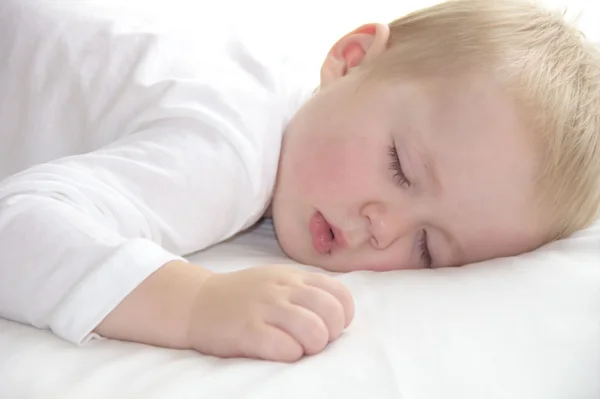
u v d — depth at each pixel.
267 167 0.87
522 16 1.00
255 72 0.96
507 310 0.66
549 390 0.57
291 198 0.90
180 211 0.78
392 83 0.91
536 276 0.73
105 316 0.61
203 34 0.99
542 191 0.85
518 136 0.85
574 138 0.88
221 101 0.85
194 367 0.56
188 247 0.80
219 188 0.81
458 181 0.84
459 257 0.87
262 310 0.60
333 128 0.90
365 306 0.67
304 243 0.88
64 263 0.63
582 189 0.89
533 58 0.92
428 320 0.63
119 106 0.89
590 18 1.47
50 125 0.93
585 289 0.70
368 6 1.54
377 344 0.59
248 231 1.00
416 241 0.87
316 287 0.62
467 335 0.61
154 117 0.84
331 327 0.60
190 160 0.79
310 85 1.05
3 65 0.97
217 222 0.82
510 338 0.62
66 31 0.96
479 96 0.86
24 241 0.65
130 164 0.76
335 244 0.87
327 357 0.58
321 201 0.87
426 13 1.01
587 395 0.58
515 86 0.87
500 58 0.90
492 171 0.83
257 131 0.86
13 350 0.58
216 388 0.52
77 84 0.92
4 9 1.00
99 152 0.77
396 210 0.85
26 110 0.94
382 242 0.84
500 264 0.78
